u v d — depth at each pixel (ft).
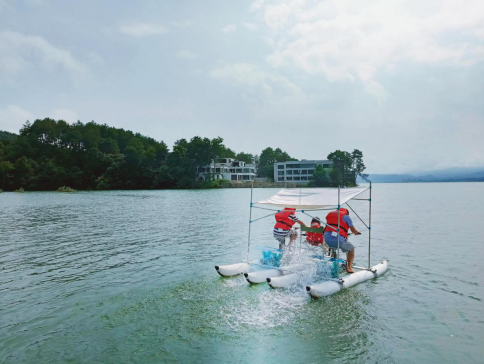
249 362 20.40
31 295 31.99
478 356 21.26
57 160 401.49
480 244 55.26
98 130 458.09
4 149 395.34
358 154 466.70
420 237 62.28
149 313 27.45
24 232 71.72
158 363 20.27
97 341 22.93
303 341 22.91
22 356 21.11
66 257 48.03
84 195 257.96
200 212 117.91
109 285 34.83
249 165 517.14
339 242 35.55
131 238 63.57
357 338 23.45
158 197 228.22
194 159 447.42
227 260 45.62
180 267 41.88
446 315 27.20
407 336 23.73
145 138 564.71
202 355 21.17
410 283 35.14
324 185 426.51
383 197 218.79
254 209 130.11
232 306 28.89
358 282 34.99
